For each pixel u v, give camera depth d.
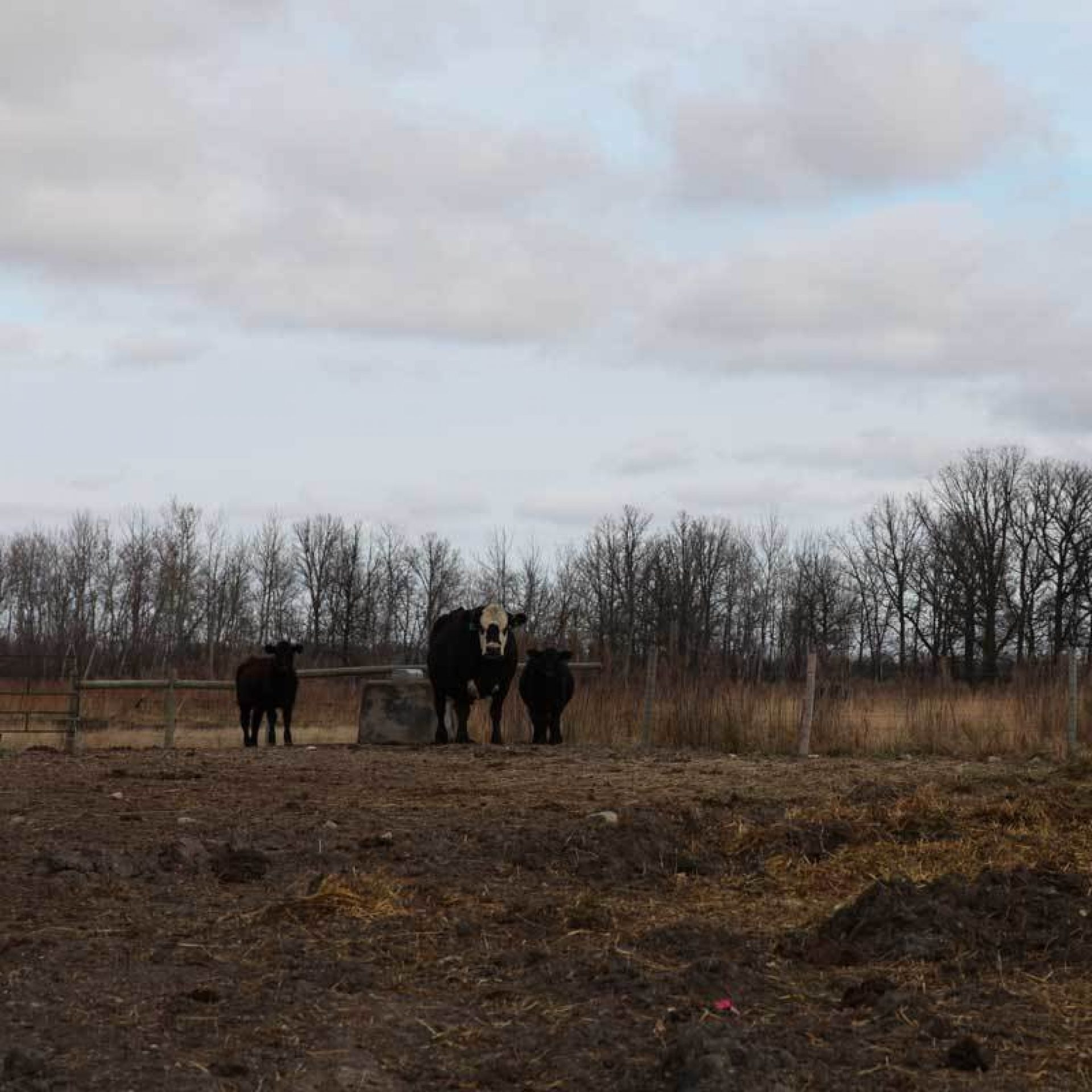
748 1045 5.21
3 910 7.52
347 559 70.06
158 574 63.41
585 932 7.16
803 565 70.56
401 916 7.46
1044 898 7.44
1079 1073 5.13
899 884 7.55
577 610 56.22
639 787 12.87
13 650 55.94
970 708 19.17
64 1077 4.96
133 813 10.96
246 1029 5.55
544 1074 5.12
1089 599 68.62
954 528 71.31
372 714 20.41
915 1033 5.54
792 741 18.22
